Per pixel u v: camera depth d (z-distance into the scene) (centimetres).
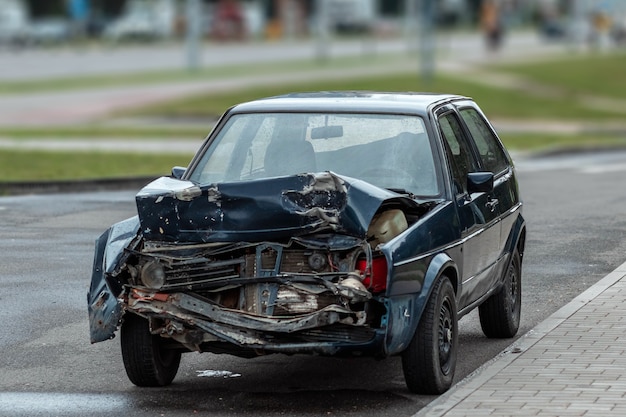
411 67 9975
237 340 1203
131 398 1308
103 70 9844
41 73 9506
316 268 1223
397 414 1236
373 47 13575
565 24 19112
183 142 5044
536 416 1159
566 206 2986
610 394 1236
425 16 9150
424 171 1379
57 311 1756
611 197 3183
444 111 1475
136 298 1239
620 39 17888
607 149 5134
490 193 1516
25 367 1455
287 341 1213
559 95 8281
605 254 2291
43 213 2714
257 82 8031
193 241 1248
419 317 1247
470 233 1402
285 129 1422
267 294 1223
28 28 14462
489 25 13712
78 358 1501
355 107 1431
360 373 1412
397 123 1413
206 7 19462
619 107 7838
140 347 1308
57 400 1302
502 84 8706
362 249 1215
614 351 1425
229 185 1227
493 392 1251
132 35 15850
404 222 1283
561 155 4822
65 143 4872
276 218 1218
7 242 2323
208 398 1305
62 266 2089
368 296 1193
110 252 1268
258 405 1274
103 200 2966
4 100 7306
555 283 2009
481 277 1464
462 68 10088
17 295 1855
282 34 18812
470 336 1639
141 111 6556
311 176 1219
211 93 7288
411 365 1275
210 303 1223
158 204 1242
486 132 1622
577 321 1595
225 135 1439
